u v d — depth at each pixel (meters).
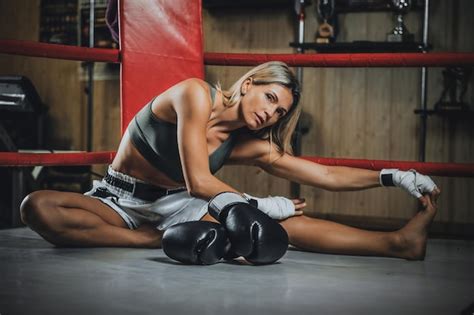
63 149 5.47
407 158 4.44
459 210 4.27
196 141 2.07
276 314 1.41
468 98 4.24
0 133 3.90
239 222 1.93
